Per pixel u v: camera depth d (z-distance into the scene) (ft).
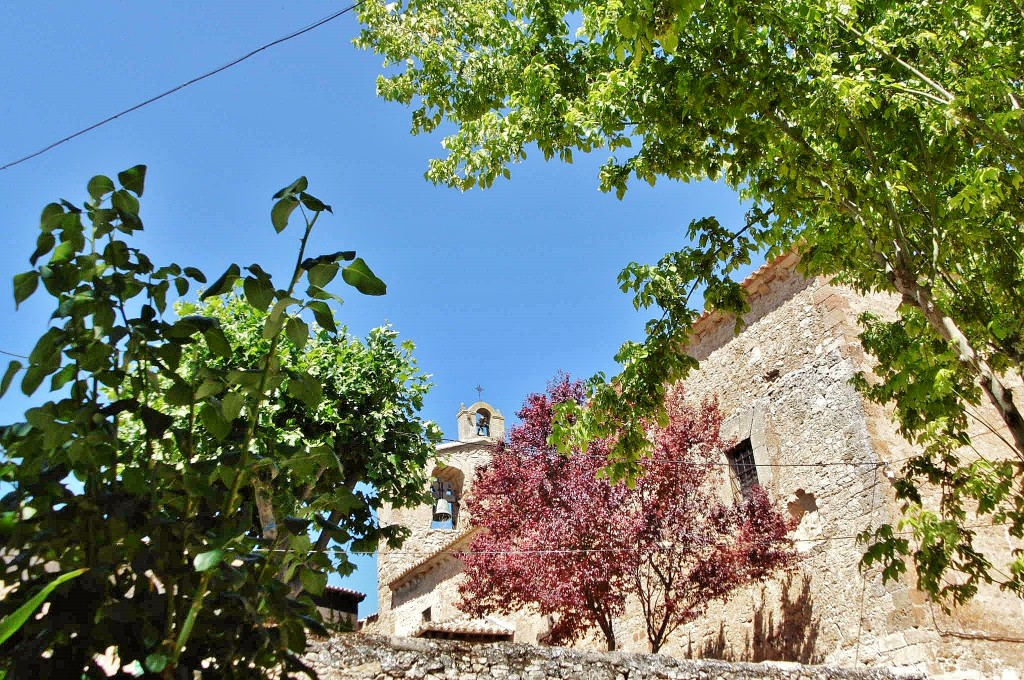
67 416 10.46
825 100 23.70
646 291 30.68
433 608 85.35
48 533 9.85
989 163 25.38
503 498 60.29
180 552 10.29
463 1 34.45
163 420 11.03
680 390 57.00
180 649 9.52
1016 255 26.55
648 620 48.34
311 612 11.41
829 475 48.47
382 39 34.55
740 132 26.76
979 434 48.24
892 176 23.71
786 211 27.71
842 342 50.39
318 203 11.46
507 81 33.24
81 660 9.38
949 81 24.38
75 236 11.16
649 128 28.02
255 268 11.23
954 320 27.71
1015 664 39.78
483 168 30.50
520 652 28.60
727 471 54.70
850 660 43.62
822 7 23.59
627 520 49.75
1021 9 22.91
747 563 47.37
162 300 11.72
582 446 30.78
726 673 31.73
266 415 35.91
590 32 26.66
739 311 30.73
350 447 40.45
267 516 11.23
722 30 24.73
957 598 29.37
